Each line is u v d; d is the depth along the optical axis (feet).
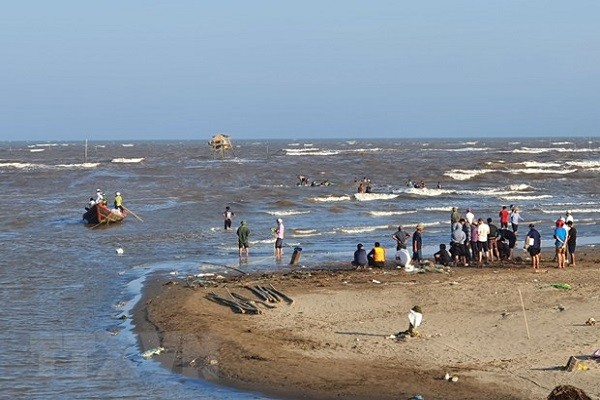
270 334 95.20
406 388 74.95
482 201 286.66
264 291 117.80
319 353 86.99
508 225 180.55
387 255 158.51
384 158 620.08
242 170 446.60
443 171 442.50
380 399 72.54
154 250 171.12
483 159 583.17
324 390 75.25
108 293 124.47
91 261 157.07
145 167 483.51
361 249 140.46
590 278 124.88
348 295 115.85
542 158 596.70
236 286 123.13
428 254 159.22
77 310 112.37
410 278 128.77
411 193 312.29
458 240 141.69
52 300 119.44
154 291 122.83
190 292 119.55
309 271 139.44
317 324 99.86
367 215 237.45
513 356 83.35
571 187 349.61
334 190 325.83
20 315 109.29
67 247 176.55
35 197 300.40
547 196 307.17
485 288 117.60
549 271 133.08
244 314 105.91
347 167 482.69
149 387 77.30
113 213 216.95
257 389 76.07
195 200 281.74
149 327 100.73
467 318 99.86
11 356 88.33
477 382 75.77
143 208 256.93
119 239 188.96
